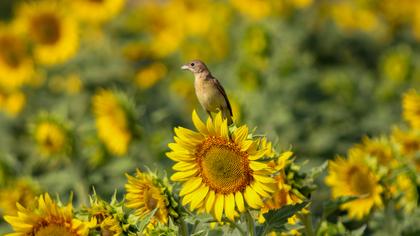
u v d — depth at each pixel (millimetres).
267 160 6008
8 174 12203
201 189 6004
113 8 17359
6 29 16828
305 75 17312
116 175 12000
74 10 17312
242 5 19641
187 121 16734
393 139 8867
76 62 17891
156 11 20156
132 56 18328
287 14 19734
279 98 15969
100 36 18781
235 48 20453
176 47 19891
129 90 17656
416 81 18516
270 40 16453
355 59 21219
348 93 17500
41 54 16734
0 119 16922
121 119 12398
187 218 6215
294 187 6809
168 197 6195
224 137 6039
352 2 23344
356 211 8102
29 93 17484
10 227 10406
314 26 20750
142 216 6234
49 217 5637
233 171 5977
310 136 15266
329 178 8234
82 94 17406
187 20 21031
